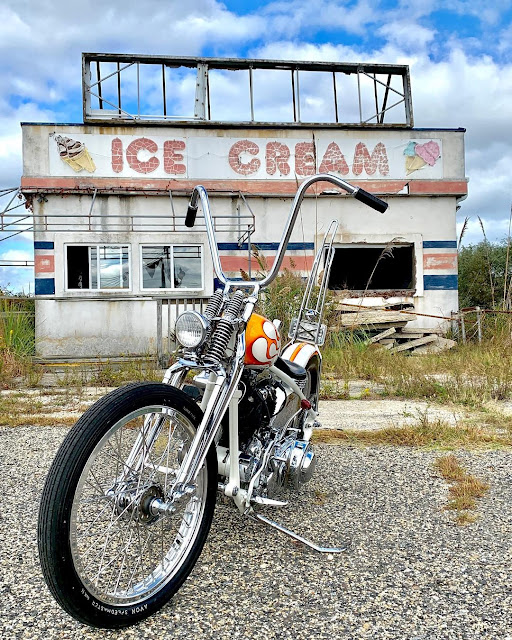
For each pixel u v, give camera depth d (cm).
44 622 213
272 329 281
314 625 210
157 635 205
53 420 536
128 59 1259
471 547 272
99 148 1215
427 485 359
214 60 1284
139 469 222
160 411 221
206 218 274
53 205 1193
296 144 1281
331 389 709
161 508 219
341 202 1289
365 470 389
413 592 232
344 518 308
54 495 189
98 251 1202
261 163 1268
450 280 1319
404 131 1312
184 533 239
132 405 209
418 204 1315
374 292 1297
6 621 213
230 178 1256
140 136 1227
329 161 1289
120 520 224
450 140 1323
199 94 1284
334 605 223
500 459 412
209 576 246
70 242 1193
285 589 235
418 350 1237
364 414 572
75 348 1184
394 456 422
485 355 878
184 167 1241
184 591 234
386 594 231
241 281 264
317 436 472
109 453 224
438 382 709
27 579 244
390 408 604
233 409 260
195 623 212
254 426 279
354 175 1295
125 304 1200
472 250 2006
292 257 1272
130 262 1208
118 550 241
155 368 866
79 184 1203
